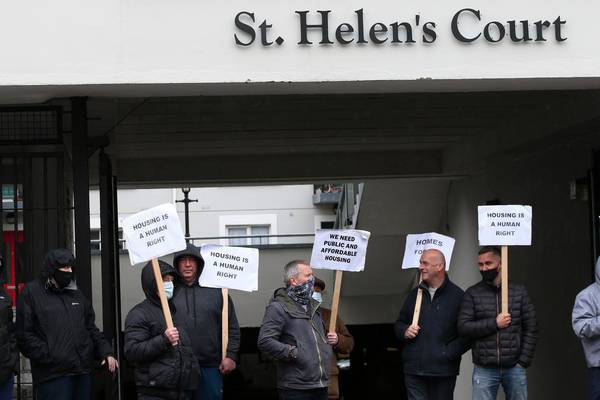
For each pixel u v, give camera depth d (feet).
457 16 25.44
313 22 25.07
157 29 24.62
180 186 52.95
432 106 36.27
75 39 24.39
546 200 40.16
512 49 25.68
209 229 84.79
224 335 25.72
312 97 34.27
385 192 53.67
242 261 26.09
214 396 25.71
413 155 49.01
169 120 37.04
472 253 50.01
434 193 54.49
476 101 34.88
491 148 41.65
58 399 23.85
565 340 38.50
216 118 37.06
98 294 56.80
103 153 34.58
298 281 25.20
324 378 25.08
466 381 50.01
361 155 48.57
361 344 65.87
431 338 27.71
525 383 26.86
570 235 37.70
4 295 23.15
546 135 35.76
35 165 32.71
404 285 61.21
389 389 65.05
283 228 85.61
